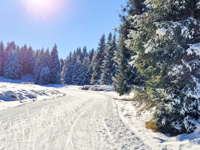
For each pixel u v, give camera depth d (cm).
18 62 6744
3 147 376
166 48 515
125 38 1609
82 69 5500
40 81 5200
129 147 410
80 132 519
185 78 475
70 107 1023
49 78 5328
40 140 432
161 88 523
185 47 487
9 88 1513
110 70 3362
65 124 607
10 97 1215
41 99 1395
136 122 690
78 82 5400
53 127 559
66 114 795
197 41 499
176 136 470
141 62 627
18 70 6450
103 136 490
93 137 477
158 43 512
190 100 453
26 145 394
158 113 520
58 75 5594
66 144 414
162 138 477
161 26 470
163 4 521
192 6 493
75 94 2264
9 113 746
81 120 684
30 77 7362
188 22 448
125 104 1241
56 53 5731
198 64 461
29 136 459
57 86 4841
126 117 790
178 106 462
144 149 399
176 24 448
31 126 558
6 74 6094
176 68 476
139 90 609
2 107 880
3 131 491
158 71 554
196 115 472
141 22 579
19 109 856
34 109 879
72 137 468
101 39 4431
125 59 1579
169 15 532
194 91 434
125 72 1540
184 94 464
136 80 1431
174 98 481
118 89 1639
